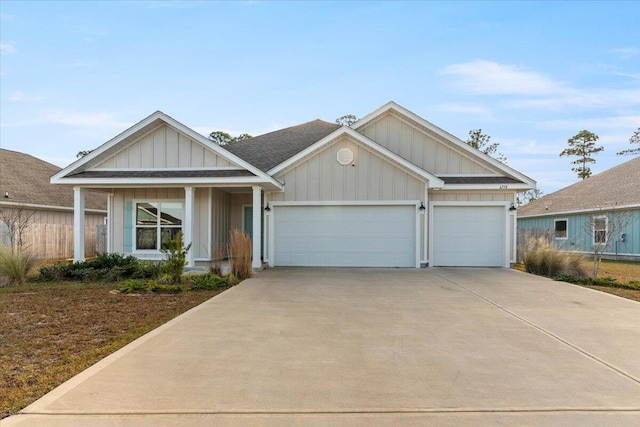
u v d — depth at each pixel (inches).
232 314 272.8
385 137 603.5
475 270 522.6
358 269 529.0
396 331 233.0
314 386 155.6
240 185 506.0
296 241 558.3
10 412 134.3
